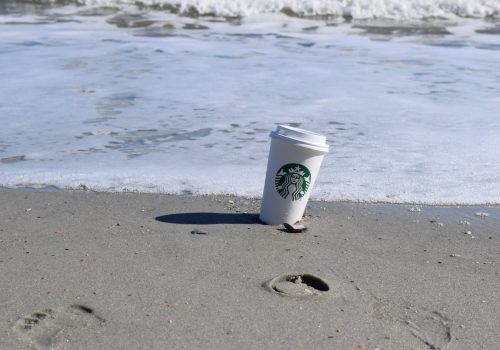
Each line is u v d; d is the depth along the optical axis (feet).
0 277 4.70
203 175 6.26
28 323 4.33
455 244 5.33
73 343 4.19
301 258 5.03
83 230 5.31
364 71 9.81
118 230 5.32
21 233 5.25
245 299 4.57
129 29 12.63
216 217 5.57
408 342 4.29
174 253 5.03
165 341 4.22
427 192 6.08
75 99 8.10
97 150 6.74
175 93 8.39
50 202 5.74
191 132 7.22
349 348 4.23
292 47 11.48
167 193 5.95
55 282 4.67
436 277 4.90
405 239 5.37
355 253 5.14
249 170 6.38
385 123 7.59
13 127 7.23
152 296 4.57
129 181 6.13
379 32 13.20
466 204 5.93
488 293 4.75
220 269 4.86
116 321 4.35
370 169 6.46
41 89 8.42
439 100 8.43
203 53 10.70
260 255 5.04
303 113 7.84
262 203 5.53
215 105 8.02
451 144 7.05
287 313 4.46
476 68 10.18
